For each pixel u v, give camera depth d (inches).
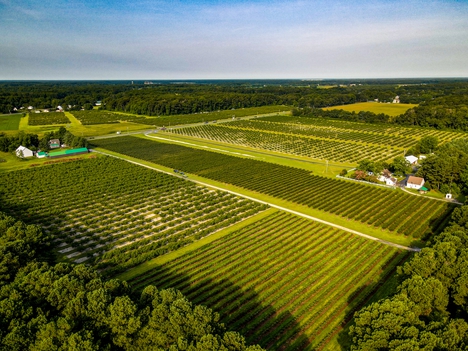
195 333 1723.7
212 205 4488.2
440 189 4847.4
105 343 1785.2
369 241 3481.8
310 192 4913.9
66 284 2001.7
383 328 1749.5
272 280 2810.0
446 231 2915.8
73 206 4468.5
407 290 2119.8
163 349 1674.5
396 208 4288.9
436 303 2085.4
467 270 2203.5
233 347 1656.0
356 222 3941.9
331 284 2716.5
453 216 3208.7
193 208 4372.5
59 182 5295.3
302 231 3708.2
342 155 7150.6
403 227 3693.4
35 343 1664.6
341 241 3467.0
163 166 6343.5
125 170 5940.0
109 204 4549.7
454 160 4815.5
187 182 5378.9
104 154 7180.1
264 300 2549.2
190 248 3376.0
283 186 5167.3
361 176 5462.6
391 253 3223.4
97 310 1823.3
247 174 5767.7
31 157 6870.1
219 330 1808.6
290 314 2412.6
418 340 1647.4
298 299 2541.8
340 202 4503.0
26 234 2933.1
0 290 2053.4
